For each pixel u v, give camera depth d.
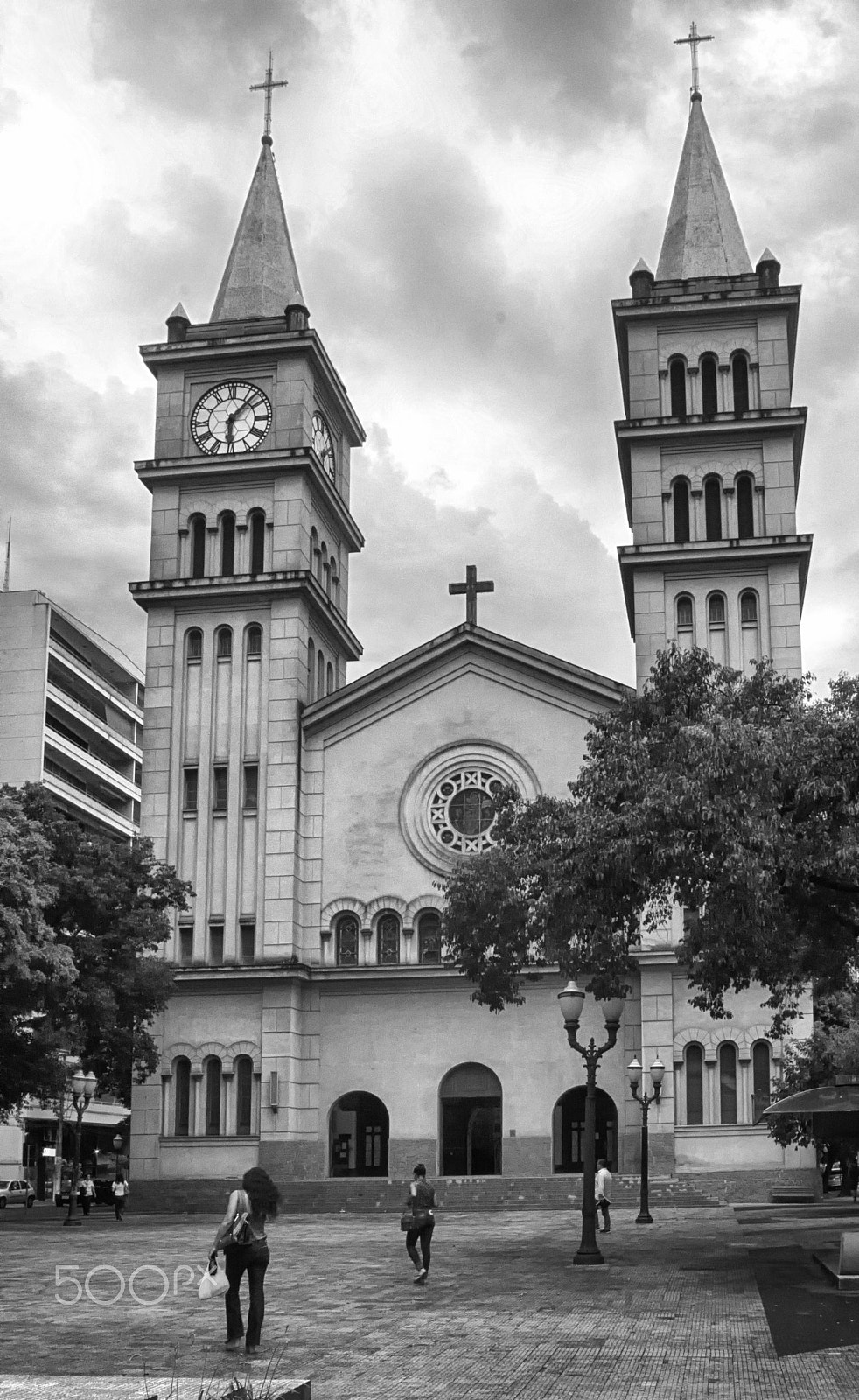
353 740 60.38
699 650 33.59
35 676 90.75
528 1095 56.09
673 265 63.16
